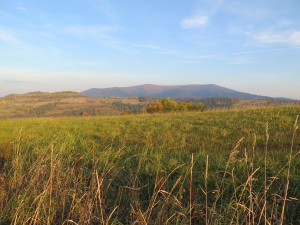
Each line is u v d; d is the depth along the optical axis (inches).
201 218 214.8
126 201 251.1
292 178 252.7
